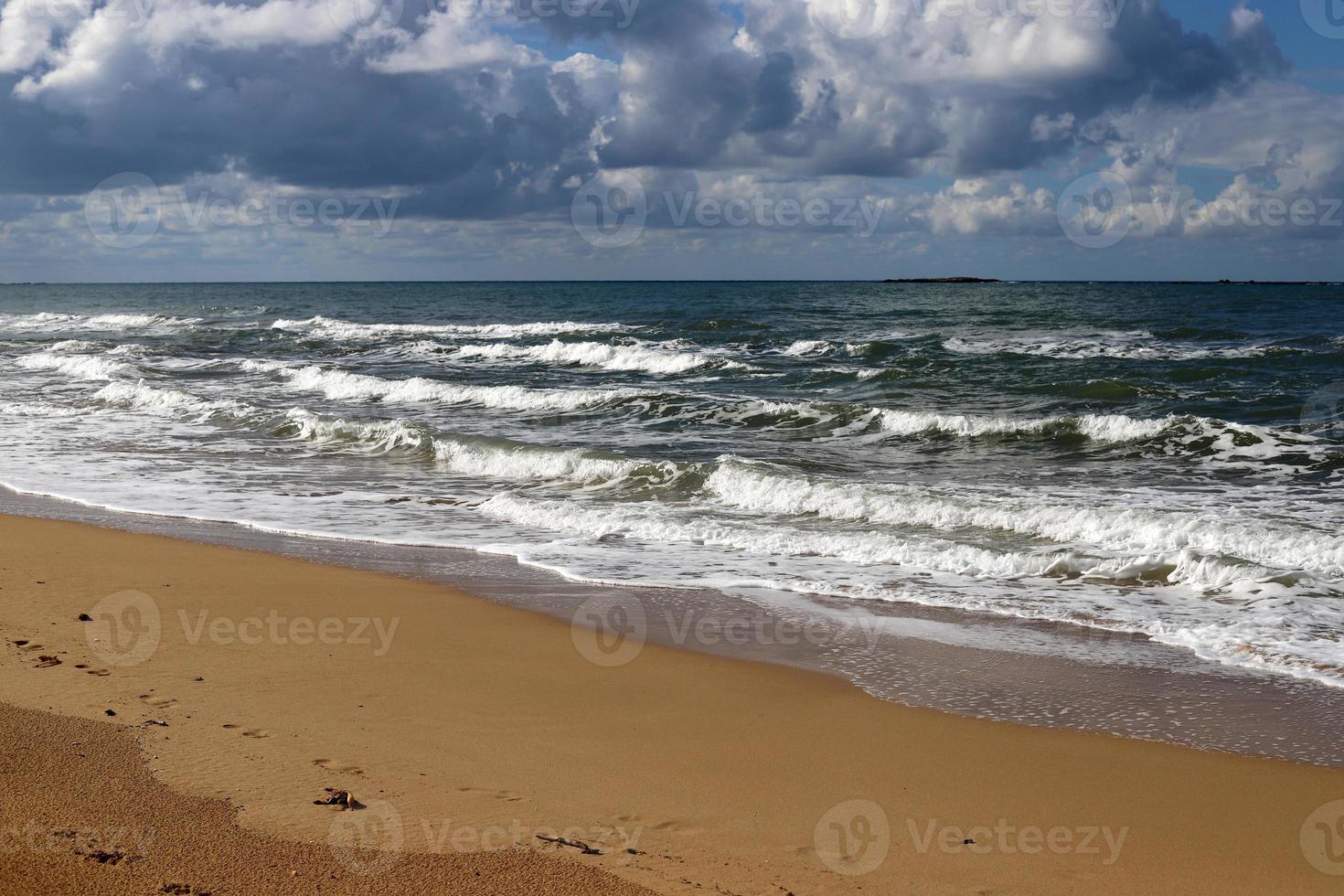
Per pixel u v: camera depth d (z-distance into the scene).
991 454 14.99
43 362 27.41
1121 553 9.21
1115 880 3.90
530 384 23.44
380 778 4.45
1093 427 15.98
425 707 5.54
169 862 3.46
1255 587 8.16
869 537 9.80
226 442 16.39
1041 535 10.07
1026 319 42.34
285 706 5.39
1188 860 4.07
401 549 9.79
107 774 4.18
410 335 38.00
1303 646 6.88
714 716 5.60
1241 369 22.16
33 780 4.05
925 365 25.06
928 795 4.64
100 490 12.59
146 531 10.31
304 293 104.69
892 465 14.12
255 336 37.97
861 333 35.25
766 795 4.56
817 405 18.00
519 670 6.31
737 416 18.45
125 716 4.95
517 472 13.96
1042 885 3.83
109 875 3.31
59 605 7.21
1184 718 5.68
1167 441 15.29
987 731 5.47
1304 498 11.69
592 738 5.20
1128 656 6.76
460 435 15.44
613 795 4.46
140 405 20.14
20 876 3.23
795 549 9.74
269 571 8.73
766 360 27.41
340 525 10.84
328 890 3.36
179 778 4.22
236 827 3.79
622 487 12.84
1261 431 15.00
